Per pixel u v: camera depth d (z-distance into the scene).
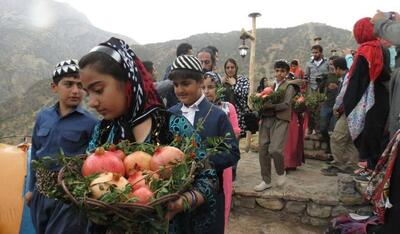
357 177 4.58
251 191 4.89
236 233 4.43
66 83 2.73
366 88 3.88
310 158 6.90
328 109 6.80
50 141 2.73
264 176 4.92
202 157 1.49
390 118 3.16
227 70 5.26
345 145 5.41
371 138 3.83
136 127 1.48
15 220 3.19
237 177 5.55
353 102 3.95
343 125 5.27
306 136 7.25
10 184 3.22
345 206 4.52
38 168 1.37
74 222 2.25
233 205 4.98
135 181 1.20
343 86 5.09
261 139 4.93
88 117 2.79
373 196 2.94
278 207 4.78
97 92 1.37
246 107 5.21
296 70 8.70
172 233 1.47
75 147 2.71
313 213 4.64
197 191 1.35
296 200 4.71
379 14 3.32
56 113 2.86
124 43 1.45
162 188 1.16
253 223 4.68
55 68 2.76
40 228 2.61
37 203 2.61
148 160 1.29
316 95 6.41
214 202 1.47
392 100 3.15
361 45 3.97
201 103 2.70
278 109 4.71
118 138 1.49
